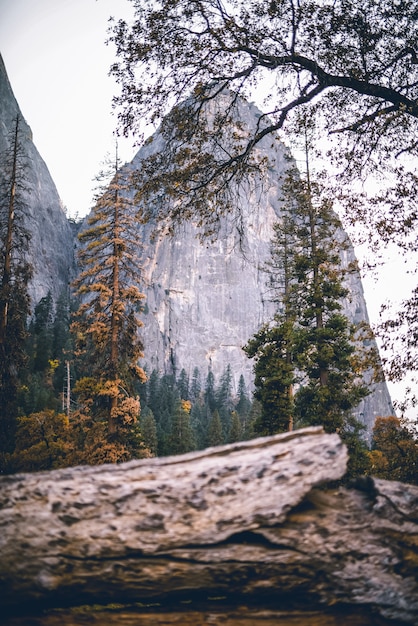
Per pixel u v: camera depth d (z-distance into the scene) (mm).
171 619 3174
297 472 3453
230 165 8719
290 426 24375
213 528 3248
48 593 3096
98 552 3150
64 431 28219
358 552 3279
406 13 7680
